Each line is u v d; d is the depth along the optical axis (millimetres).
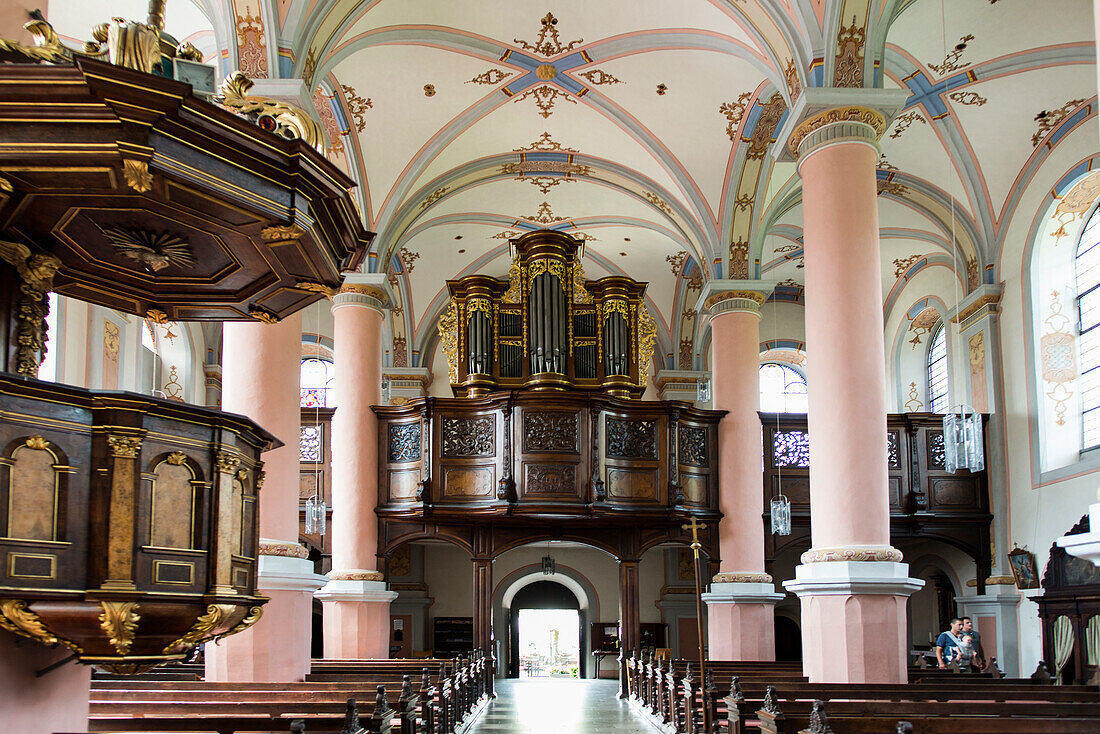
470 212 25453
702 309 22797
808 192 14602
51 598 5289
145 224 6102
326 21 14547
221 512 6027
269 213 5789
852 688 11672
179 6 16609
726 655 20984
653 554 31297
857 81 14484
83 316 20641
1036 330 20766
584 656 30922
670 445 21594
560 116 20734
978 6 17000
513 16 17578
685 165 21016
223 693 10023
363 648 20844
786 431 24969
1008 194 21578
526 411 21219
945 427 16688
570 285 23109
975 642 18797
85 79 4973
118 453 5559
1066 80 18797
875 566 13219
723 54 18016
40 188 5547
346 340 21703
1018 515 21172
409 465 21766
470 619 30938
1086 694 11023
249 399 14211
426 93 19406
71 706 7070
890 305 28484
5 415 5242
